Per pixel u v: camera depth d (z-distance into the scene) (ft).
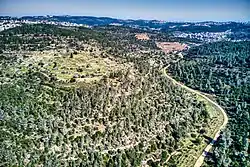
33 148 559.79
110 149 622.13
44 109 638.12
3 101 627.46
